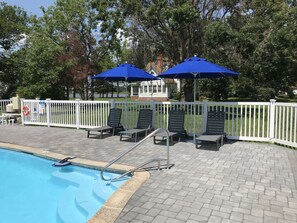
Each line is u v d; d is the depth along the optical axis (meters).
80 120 11.55
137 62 20.56
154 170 5.61
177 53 18.72
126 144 8.37
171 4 16.67
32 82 19.39
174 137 8.98
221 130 8.03
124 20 18.73
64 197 5.32
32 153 7.73
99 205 4.65
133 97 41.72
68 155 7.20
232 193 4.39
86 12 23.48
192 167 5.79
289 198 4.19
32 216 4.65
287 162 6.14
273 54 14.77
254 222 3.48
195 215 3.67
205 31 16.16
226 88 16.98
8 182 6.28
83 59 22.91
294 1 19.97
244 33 14.88
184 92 19.97
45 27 26.17
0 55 26.41
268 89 15.35
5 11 27.47
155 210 3.83
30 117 12.95
